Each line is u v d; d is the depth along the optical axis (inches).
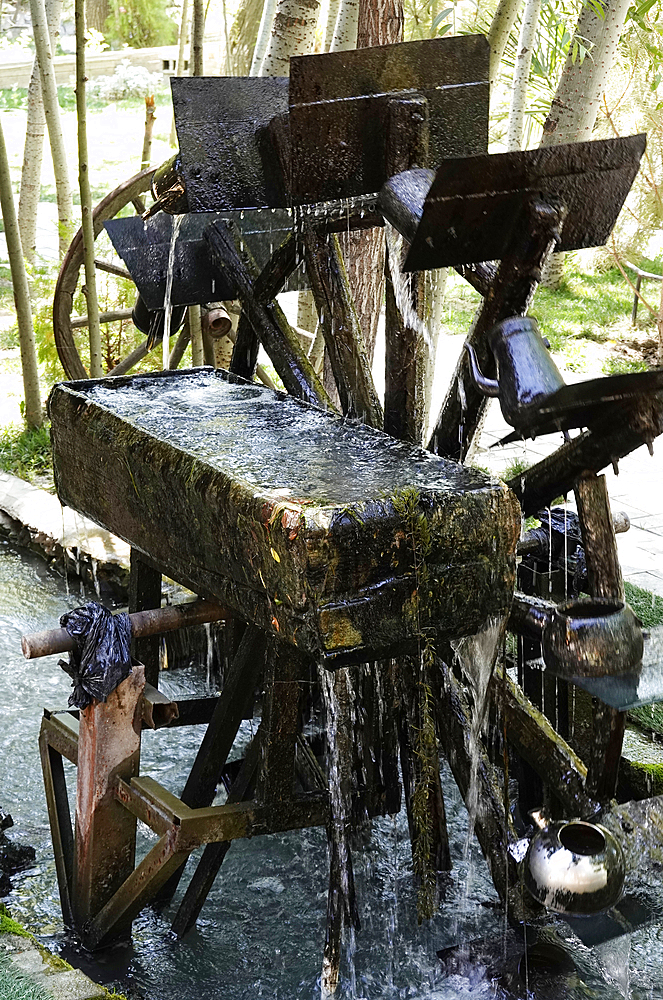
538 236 130.5
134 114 780.6
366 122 150.6
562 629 127.1
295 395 172.4
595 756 135.0
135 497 146.1
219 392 165.5
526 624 137.6
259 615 124.4
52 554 270.2
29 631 243.9
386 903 161.3
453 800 184.4
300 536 111.9
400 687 153.5
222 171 169.5
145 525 145.6
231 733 148.6
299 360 174.1
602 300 481.1
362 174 153.8
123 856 148.1
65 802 159.5
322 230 163.9
